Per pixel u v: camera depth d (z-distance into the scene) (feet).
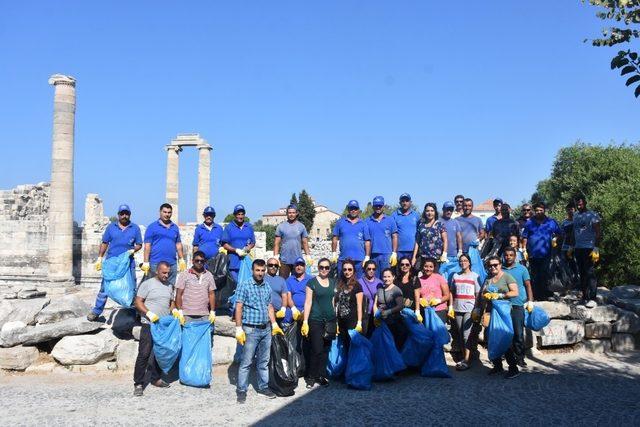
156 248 36.17
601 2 21.97
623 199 69.00
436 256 38.06
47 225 86.02
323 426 24.53
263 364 29.50
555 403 27.30
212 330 33.12
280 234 37.86
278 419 25.53
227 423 25.00
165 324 30.83
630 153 95.50
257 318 28.84
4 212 86.79
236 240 37.81
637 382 31.07
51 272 75.61
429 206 38.52
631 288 47.75
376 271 38.34
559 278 42.32
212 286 32.91
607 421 24.58
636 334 39.86
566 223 45.75
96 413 26.40
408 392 29.68
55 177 76.23
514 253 33.58
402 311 33.19
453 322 35.58
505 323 31.71
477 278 34.45
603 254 67.67
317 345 30.76
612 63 20.04
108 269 35.96
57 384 31.78
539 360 36.50
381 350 31.68
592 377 32.22
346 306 31.19
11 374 33.99
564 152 108.78
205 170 135.85
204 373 31.35
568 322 38.78
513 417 25.35
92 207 104.78
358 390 30.14
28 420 25.30
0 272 85.15
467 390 29.86
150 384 31.71
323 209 372.58
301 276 33.58
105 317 38.86
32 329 35.70
